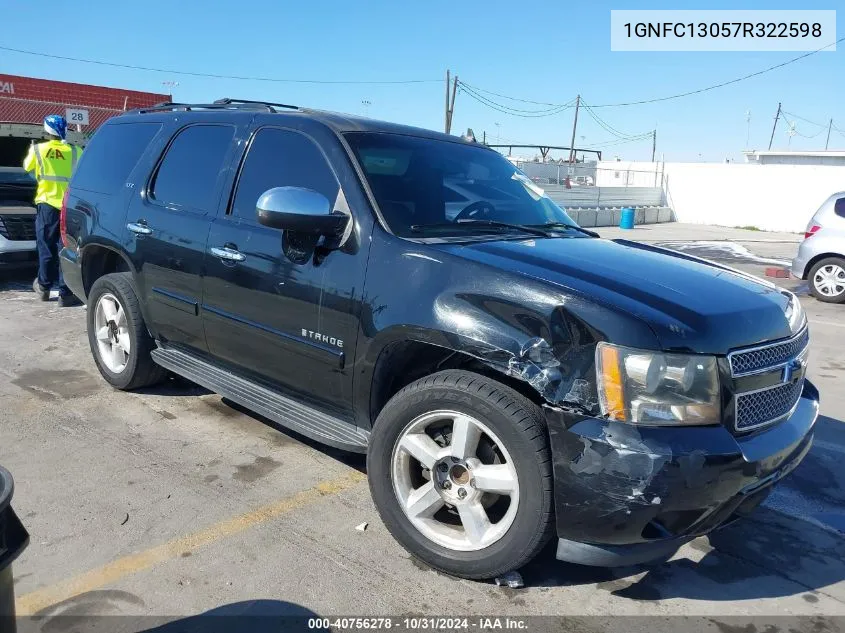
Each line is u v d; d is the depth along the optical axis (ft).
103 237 15.47
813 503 12.40
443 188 12.04
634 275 9.70
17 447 13.03
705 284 9.90
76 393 15.98
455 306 9.25
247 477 12.25
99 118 61.67
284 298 11.33
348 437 10.81
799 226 110.22
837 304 33.88
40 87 71.46
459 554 9.43
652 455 7.98
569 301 8.63
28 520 10.55
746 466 8.39
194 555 9.85
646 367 8.19
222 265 12.44
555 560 10.21
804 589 9.80
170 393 16.17
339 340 10.59
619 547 8.55
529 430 8.64
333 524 10.84
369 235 10.45
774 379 9.33
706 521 8.47
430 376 9.64
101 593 8.95
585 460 8.26
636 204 115.85
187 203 13.67
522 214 12.80
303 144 12.03
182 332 13.91
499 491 9.07
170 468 12.45
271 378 12.31
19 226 27.12
